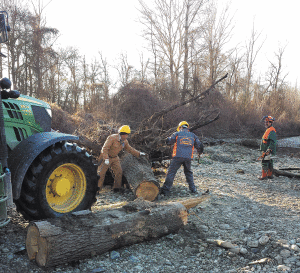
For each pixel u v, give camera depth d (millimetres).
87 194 4199
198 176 7410
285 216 4613
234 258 3252
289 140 16766
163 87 18656
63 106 20000
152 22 21672
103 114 14414
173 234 3822
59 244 2871
